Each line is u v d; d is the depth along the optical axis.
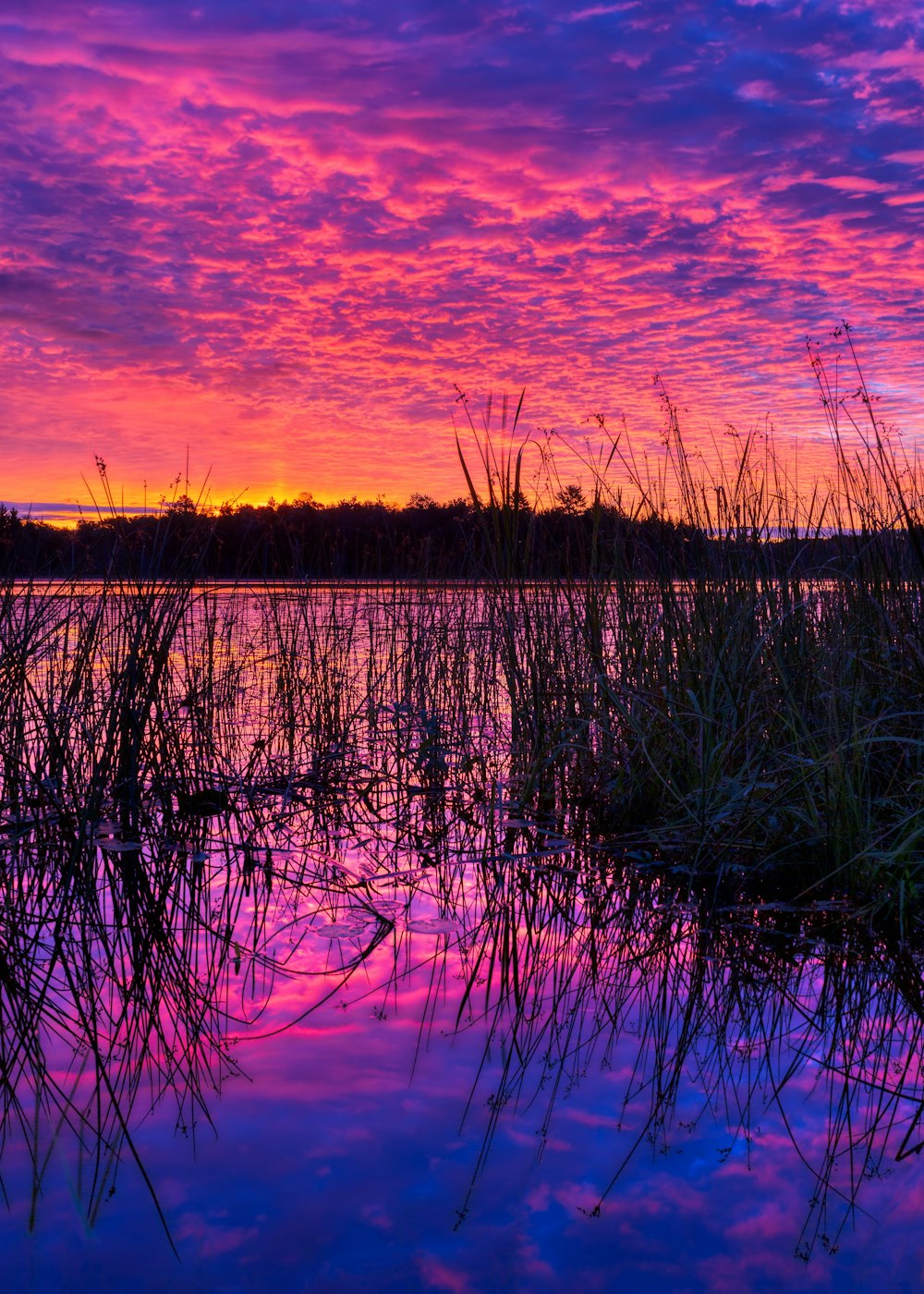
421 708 5.27
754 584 3.97
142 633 4.09
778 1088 1.86
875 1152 1.64
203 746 4.71
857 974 2.39
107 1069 1.89
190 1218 1.43
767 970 2.42
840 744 3.07
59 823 3.64
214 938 2.63
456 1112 1.74
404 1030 2.07
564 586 4.53
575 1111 1.75
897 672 3.49
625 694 4.04
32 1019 2.12
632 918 2.81
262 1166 1.56
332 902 2.98
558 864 3.34
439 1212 1.45
